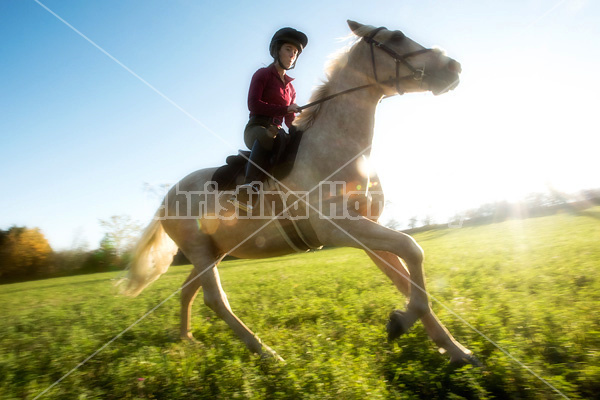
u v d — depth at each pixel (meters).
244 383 3.41
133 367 4.09
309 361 3.79
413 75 4.16
